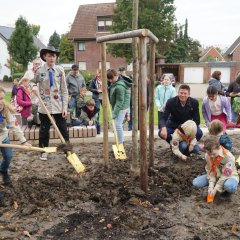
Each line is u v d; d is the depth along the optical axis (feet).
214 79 34.47
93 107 28.09
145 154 15.98
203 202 15.65
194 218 14.20
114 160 21.66
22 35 147.95
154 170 19.29
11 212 14.71
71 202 15.52
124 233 13.01
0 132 16.33
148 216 14.26
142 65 15.08
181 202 15.69
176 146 21.17
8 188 17.10
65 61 192.34
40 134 22.09
